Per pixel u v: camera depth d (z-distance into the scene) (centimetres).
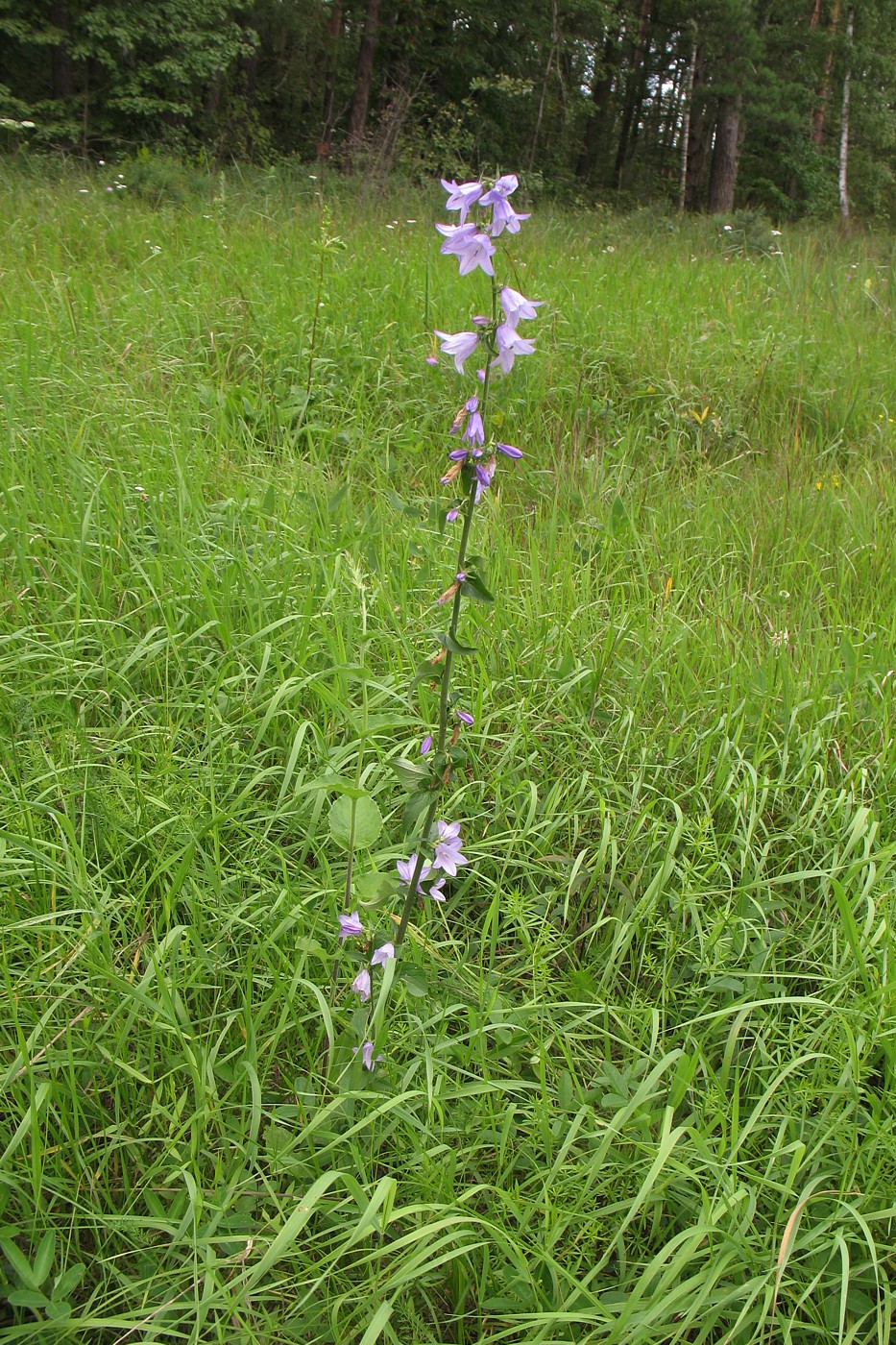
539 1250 174
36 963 201
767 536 429
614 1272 188
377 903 186
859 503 458
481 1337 169
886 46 2414
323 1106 198
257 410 480
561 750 293
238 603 324
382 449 473
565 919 253
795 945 253
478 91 2036
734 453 541
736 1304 179
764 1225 195
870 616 375
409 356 548
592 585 375
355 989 185
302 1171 188
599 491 452
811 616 369
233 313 562
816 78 2259
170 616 311
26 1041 191
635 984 240
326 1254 182
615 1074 209
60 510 348
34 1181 172
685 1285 165
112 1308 172
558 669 318
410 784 182
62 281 564
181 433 418
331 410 495
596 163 2675
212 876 226
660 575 387
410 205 1057
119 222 730
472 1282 180
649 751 293
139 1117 197
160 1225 174
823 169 2380
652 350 602
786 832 274
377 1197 156
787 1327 170
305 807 254
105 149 1385
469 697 305
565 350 597
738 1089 193
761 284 806
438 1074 201
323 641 309
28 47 1434
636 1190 195
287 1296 175
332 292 600
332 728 285
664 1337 173
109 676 292
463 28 2020
